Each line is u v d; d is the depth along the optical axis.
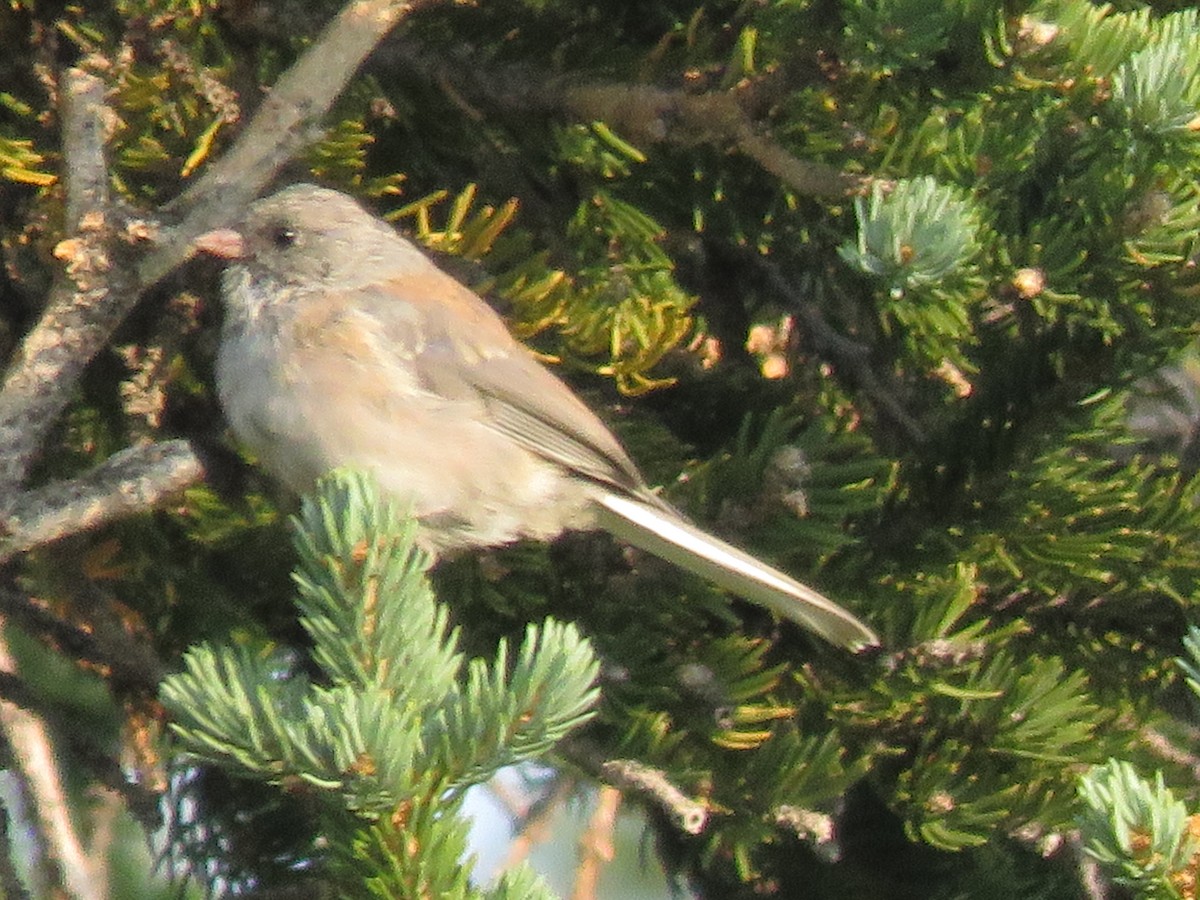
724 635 8.67
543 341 8.37
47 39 7.82
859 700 8.20
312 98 6.86
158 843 10.27
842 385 9.15
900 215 6.51
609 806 10.03
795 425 8.75
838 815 9.09
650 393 9.08
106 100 7.32
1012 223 8.09
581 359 8.38
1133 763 8.27
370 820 5.44
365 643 5.70
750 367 9.02
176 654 9.04
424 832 5.42
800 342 9.10
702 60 8.02
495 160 8.80
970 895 9.01
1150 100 6.80
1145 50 6.89
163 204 7.98
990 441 8.20
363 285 8.24
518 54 8.36
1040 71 7.21
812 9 7.30
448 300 8.25
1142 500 8.32
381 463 8.05
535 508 8.27
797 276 9.15
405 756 5.34
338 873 5.57
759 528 8.07
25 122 7.86
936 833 8.05
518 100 8.30
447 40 8.37
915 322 8.00
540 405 8.12
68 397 6.97
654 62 8.09
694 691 8.01
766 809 7.83
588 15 8.50
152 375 8.16
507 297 8.27
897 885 9.16
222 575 8.98
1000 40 7.08
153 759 8.85
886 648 8.18
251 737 5.36
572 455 8.09
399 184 8.95
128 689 8.73
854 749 8.41
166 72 7.64
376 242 8.34
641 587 8.45
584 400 8.91
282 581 8.94
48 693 10.05
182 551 8.95
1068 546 8.10
